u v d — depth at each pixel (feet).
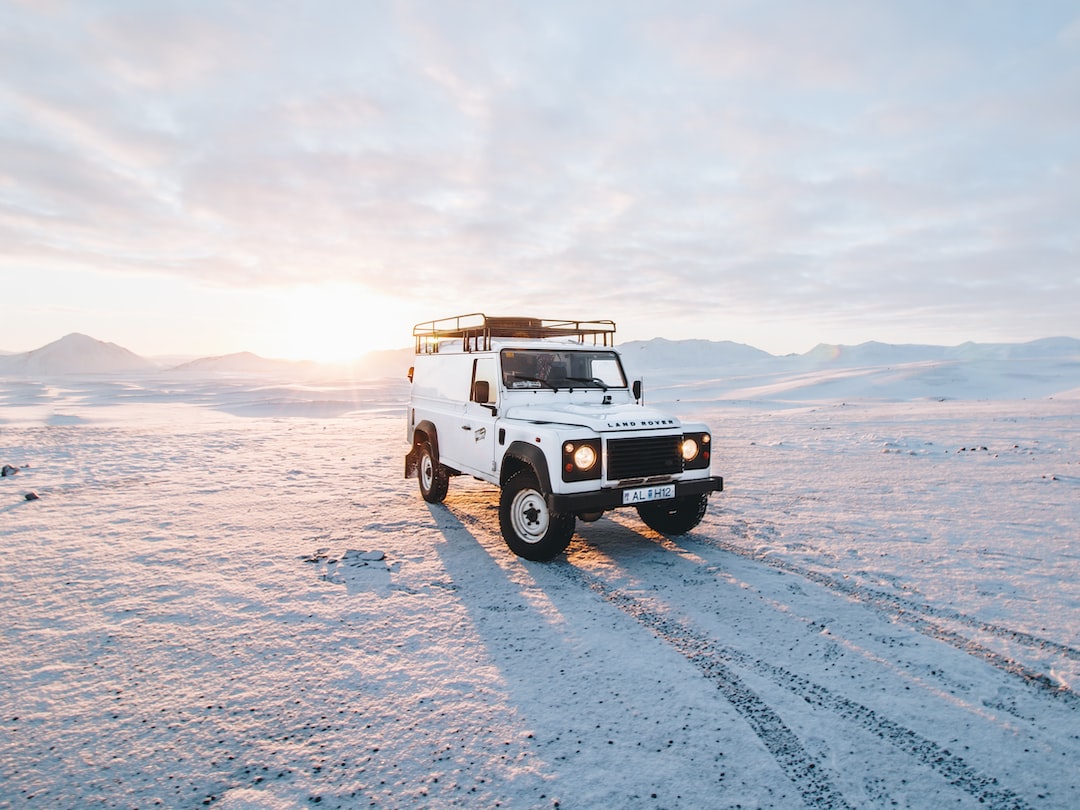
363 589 16.29
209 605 15.01
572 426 18.53
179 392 320.70
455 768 8.75
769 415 90.94
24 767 8.71
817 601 15.40
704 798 8.11
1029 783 8.46
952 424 65.62
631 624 14.03
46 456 41.98
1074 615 14.23
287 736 9.54
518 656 12.39
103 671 11.64
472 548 20.31
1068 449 43.52
